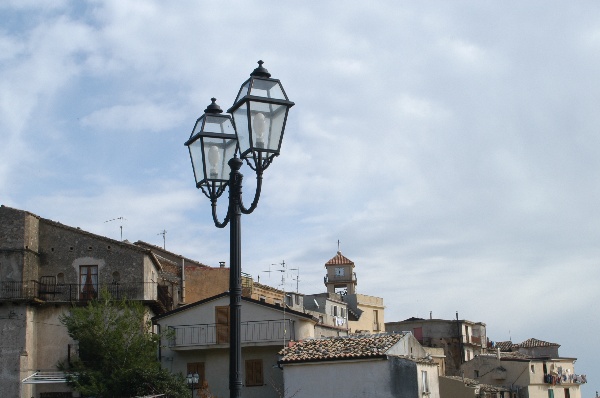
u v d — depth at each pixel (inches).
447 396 2546.8
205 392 1870.1
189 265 2923.2
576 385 3769.7
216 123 556.1
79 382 1715.1
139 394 1675.7
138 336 1820.9
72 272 2111.2
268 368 2000.5
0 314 1998.0
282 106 491.5
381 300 3740.2
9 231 2052.2
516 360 3400.6
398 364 1672.0
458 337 3693.4
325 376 1720.0
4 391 1950.1
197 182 559.8
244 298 2021.4
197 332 2022.6
